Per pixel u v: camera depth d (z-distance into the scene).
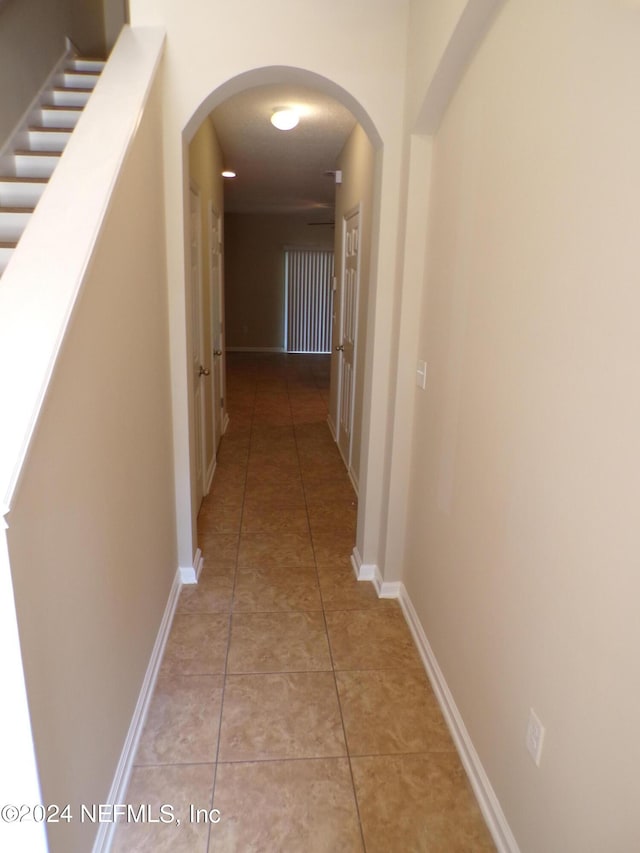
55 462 1.14
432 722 1.99
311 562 3.07
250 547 3.22
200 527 3.46
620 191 1.02
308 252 10.45
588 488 1.13
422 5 2.10
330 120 3.93
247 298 10.56
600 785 1.08
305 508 3.78
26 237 1.34
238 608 2.63
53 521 1.13
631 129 0.99
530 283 1.39
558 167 1.25
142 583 1.97
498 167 1.59
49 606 1.11
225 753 1.84
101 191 1.49
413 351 2.45
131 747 1.78
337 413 5.19
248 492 4.03
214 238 4.45
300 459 4.77
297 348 10.83
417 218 2.32
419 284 2.38
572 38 1.20
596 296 1.10
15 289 1.21
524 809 1.42
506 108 1.54
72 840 1.25
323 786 1.73
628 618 1.00
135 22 2.26
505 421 1.53
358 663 2.28
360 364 3.93
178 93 2.30
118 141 1.69
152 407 2.13
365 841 1.57
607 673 1.06
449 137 2.03
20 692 0.98
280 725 1.96
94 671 1.42
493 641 1.62
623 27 1.02
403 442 2.55
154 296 2.16
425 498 2.31
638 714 0.97
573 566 1.18
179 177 2.36
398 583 2.74
